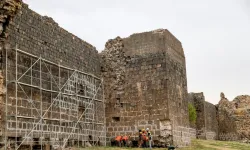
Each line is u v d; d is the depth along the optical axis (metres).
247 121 53.50
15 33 20.44
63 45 24.89
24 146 20.27
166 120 27.16
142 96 28.23
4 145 18.78
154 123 27.45
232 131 54.03
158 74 27.97
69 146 24.25
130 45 29.44
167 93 27.39
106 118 29.20
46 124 22.19
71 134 24.61
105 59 30.00
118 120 28.81
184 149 26.84
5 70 19.36
